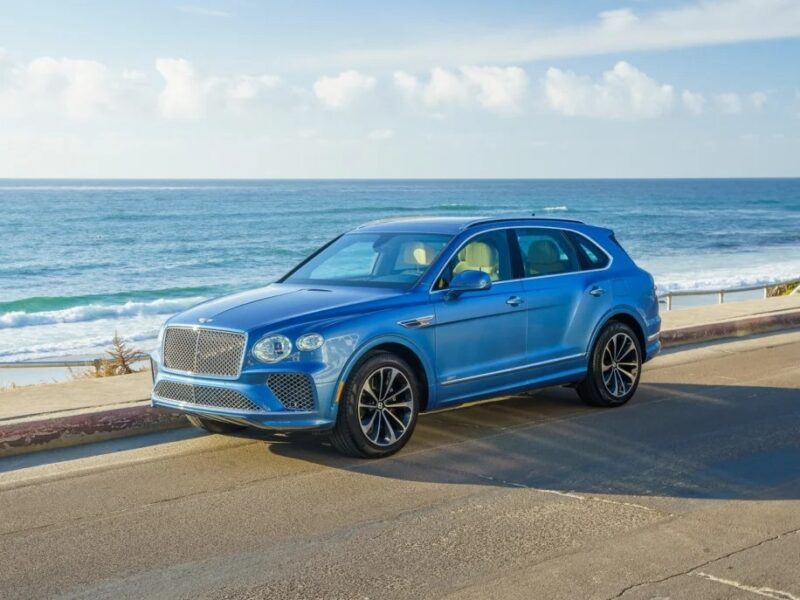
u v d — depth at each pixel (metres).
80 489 6.04
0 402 7.96
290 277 7.71
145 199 141.62
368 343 6.49
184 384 6.60
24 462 6.80
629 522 5.18
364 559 4.66
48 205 116.81
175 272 43.88
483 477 6.16
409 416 6.76
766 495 5.68
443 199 150.12
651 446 6.96
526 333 7.57
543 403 8.62
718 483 5.95
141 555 4.78
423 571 4.48
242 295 7.21
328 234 68.50
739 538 4.87
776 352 11.58
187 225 78.50
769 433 7.32
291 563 4.62
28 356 20.00
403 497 5.73
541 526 5.13
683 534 4.95
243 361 6.28
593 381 8.18
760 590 4.15
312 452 6.88
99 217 89.50
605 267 8.37
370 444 6.54
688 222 91.75
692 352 11.72
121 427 7.54
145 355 13.39
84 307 28.75
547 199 156.12
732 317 13.57
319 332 6.32
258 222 83.12
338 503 5.63
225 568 4.57
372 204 126.88
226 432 7.48
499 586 4.25
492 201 143.25
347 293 6.92
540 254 7.89
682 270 43.81
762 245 63.44
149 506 5.64
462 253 7.30
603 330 8.23
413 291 6.90
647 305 8.64
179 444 7.24
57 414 7.41
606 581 4.29
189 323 6.62
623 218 98.38
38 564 4.68
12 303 33.06
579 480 6.06
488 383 7.33
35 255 51.69
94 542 5.00
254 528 5.18
